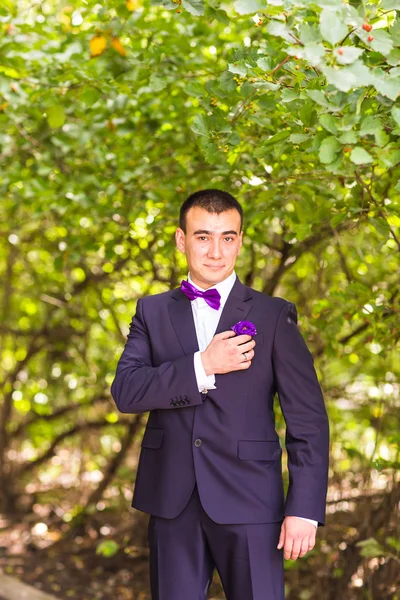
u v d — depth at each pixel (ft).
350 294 11.35
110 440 20.44
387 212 9.36
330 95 6.64
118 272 16.97
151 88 10.78
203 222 7.95
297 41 6.46
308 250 13.33
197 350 8.13
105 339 19.26
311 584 13.43
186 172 12.41
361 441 14.74
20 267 19.97
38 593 14.60
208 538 7.84
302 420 7.79
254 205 11.62
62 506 20.10
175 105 12.44
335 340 11.95
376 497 13.00
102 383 18.74
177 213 12.75
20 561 16.44
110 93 11.97
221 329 8.09
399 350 12.26
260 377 7.91
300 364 7.91
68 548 17.12
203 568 7.86
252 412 7.86
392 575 11.95
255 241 12.84
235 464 7.76
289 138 7.36
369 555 10.78
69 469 21.72
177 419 7.97
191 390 7.66
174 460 7.89
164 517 7.83
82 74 11.48
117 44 10.98
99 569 15.85
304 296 14.62
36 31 12.14
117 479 18.74
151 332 8.39
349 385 15.74
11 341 20.71
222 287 8.31
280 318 8.05
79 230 15.31
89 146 13.89
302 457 7.66
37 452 22.48
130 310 18.37
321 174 10.05
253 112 9.45
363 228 11.73
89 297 18.56
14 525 19.04
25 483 21.77
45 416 20.47
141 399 7.84
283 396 7.89
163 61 11.60
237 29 12.50
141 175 13.16
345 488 13.66
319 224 10.76
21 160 14.79
